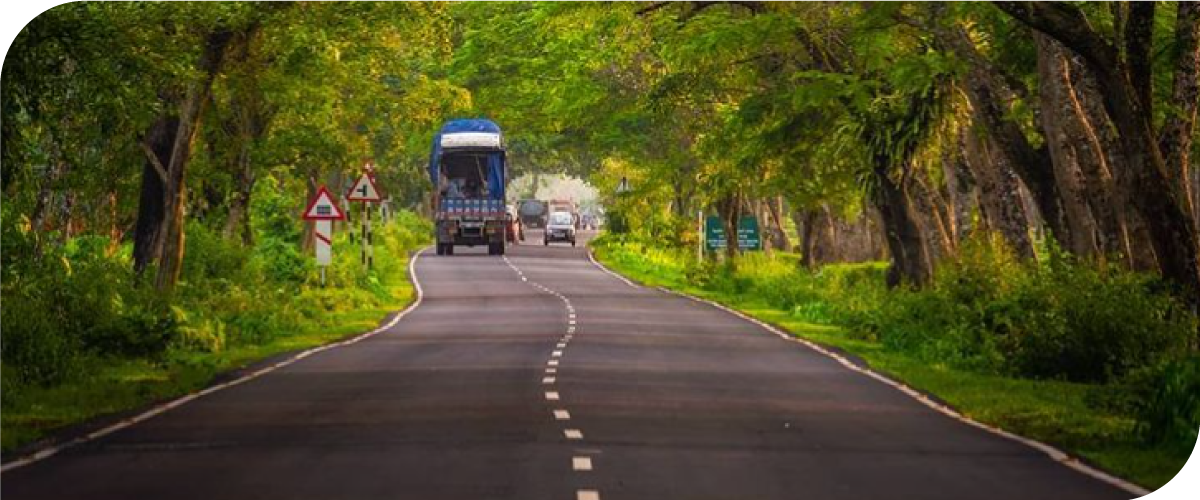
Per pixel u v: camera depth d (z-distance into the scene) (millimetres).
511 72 168000
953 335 59875
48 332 48094
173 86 62188
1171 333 49125
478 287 116062
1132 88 46250
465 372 51094
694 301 103188
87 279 56500
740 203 131250
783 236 184625
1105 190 54500
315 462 29422
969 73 62344
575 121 150375
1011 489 27062
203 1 51719
